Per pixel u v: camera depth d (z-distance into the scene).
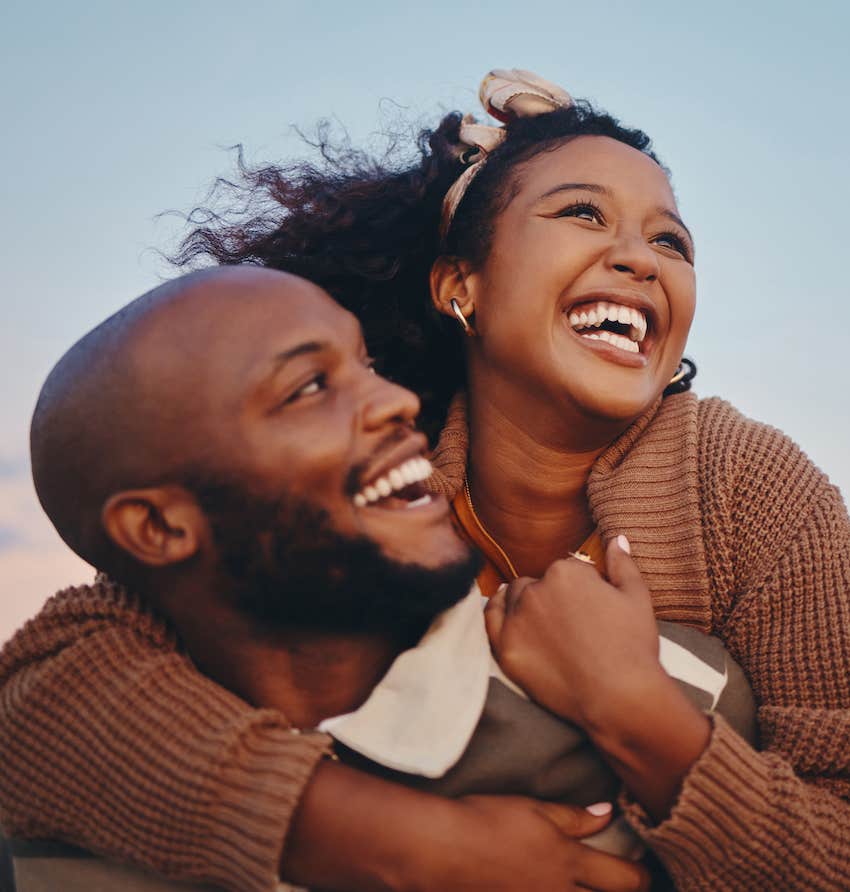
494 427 2.15
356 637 1.60
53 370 1.71
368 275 2.44
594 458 2.11
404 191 2.44
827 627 1.73
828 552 1.78
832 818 1.53
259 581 1.55
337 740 1.57
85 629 1.63
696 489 1.91
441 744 1.50
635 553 1.89
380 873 1.40
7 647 1.68
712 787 1.43
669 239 2.12
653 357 2.08
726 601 1.84
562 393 1.99
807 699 1.71
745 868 1.45
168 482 1.55
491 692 1.61
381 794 1.43
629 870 1.51
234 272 1.66
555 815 1.52
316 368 1.55
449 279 2.24
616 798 1.59
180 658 1.60
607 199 2.05
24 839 1.61
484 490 2.19
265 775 1.42
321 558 1.52
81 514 1.64
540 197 2.07
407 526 1.55
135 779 1.48
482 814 1.45
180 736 1.48
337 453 1.51
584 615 1.59
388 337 2.46
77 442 1.61
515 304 2.05
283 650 1.61
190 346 1.56
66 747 1.53
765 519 1.85
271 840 1.38
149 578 1.63
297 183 2.64
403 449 1.57
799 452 1.95
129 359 1.58
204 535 1.56
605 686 1.51
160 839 1.46
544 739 1.57
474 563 1.59
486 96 2.36
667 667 1.68
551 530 2.17
